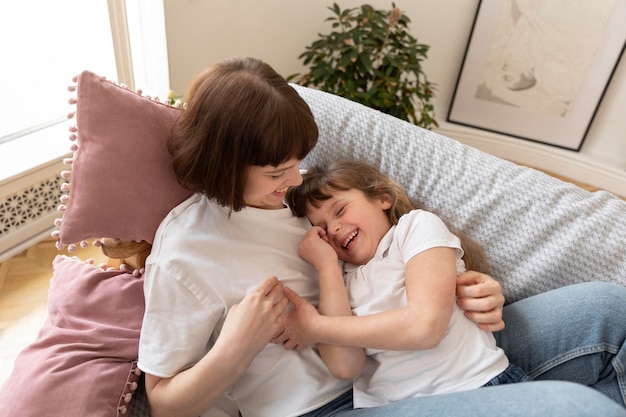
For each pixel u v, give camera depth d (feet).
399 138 3.51
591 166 8.01
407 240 2.74
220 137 2.24
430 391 2.48
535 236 3.03
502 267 3.14
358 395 2.61
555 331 2.64
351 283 2.85
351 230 2.92
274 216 2.84
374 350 2.64
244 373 2.67
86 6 5.22
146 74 5.78
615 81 7.54
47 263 4.97
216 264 2.54
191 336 2.37
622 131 7.75
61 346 2.61
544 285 3.02
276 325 2.34
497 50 8.07
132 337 2.72
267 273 2.65
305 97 3.87
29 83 5.22
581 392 1.79
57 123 5.57
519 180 3.16
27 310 4.43
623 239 2.83
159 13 5.25
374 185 3.10
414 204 3.37
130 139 2.64
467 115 8.79
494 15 7.84
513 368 2.50
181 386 2.22
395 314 2.43
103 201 2.60
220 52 6.39
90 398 2.36
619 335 2.49
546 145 8.41
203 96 2.30
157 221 2.74
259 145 2.21
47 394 2.33
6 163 4.78
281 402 2.60
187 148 2.36
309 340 2.54
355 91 6.70
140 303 2.90
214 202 2.72
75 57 5.55
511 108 8.40
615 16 7.13
